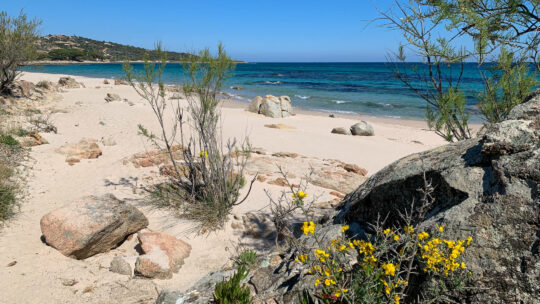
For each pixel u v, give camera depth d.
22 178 7.95
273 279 3.78
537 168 2.75
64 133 12.65
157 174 8.88
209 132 7.00
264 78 67.81
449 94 4.58
